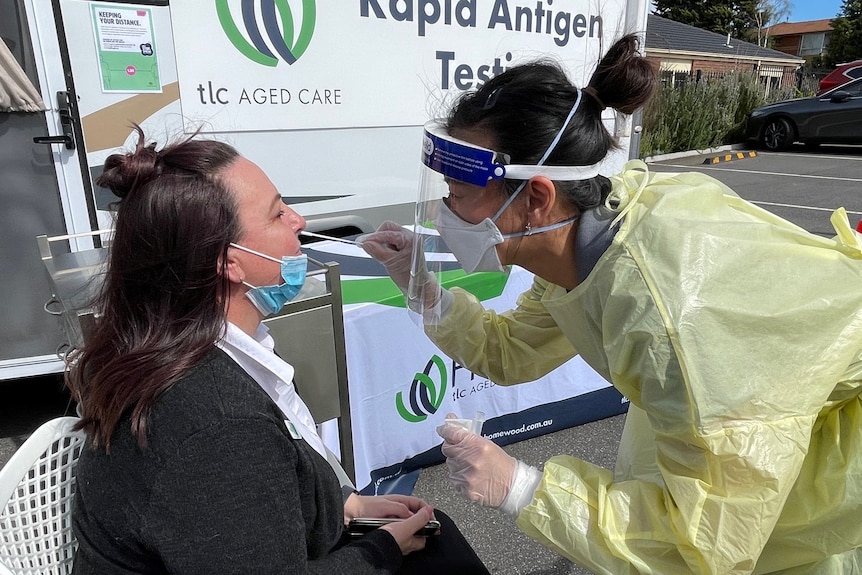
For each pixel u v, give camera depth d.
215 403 0.96
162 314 1.00
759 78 16.31
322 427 2.11
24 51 2.57
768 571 1.21
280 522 0.97
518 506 1.15
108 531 0.98
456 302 1.58
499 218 1.17
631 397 1.12
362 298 2.37
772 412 0.96
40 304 2.90
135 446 0.95
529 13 3.41
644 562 1.04
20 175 2.71
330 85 2.95
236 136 2.80
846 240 1.20
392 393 2.48
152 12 2.57
